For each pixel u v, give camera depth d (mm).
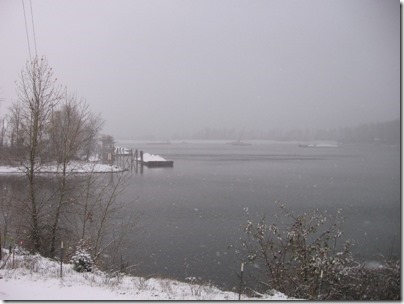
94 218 24641
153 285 14453
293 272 15297
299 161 113688
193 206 40062
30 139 21438
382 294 13148
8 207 22016
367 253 20922
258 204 41969
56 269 14805
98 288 12086
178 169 86312
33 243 20547
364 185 59125
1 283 11711
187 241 26484
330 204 42250
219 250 24297
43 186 22938
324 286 14164
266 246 16344
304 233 15539
